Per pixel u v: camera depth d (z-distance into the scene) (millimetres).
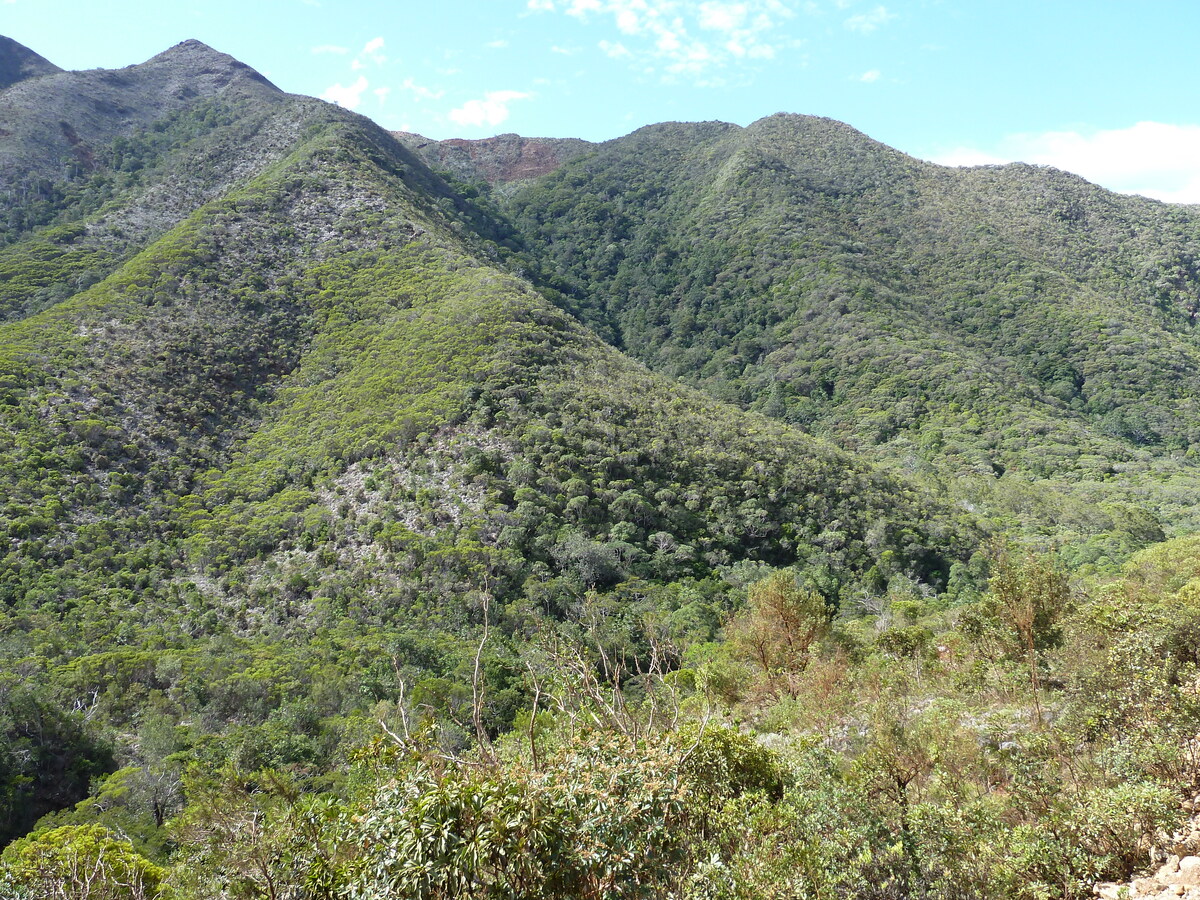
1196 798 5645
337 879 5070
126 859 9766
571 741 5652
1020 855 5258
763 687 14250
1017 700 10109
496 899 4320
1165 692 6961
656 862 4906
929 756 7438
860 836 5523
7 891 7781
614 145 155625
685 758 5961
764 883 5012
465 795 4461
